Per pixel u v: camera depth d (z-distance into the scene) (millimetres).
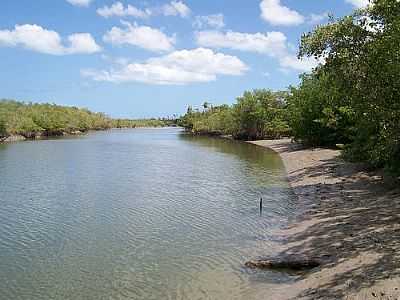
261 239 21391
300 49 25969
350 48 24031
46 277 17453
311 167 45500
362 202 26391
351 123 52000
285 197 31703
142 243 21516
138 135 157125
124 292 15797
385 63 20500
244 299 14727
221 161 59094
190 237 22281
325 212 25281
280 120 100688
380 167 35375
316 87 64625
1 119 124812
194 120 172500
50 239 22594
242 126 111562
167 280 16719
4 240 22516
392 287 13305
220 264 18203
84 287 16375
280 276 16672
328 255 17703
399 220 21094
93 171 50062
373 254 16703
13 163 59531
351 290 13812
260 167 51031
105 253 20156
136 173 47812
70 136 152250
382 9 21391
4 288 16484
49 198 33656
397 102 20891
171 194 34438
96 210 29094
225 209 28453
